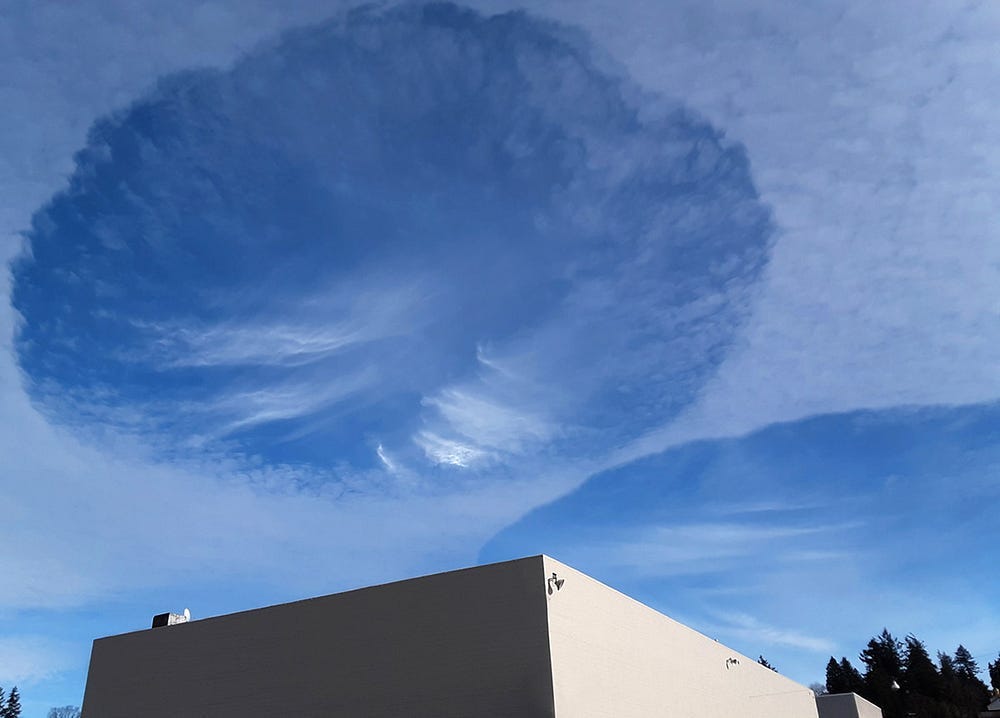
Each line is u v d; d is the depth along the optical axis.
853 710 49.03
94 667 25.17
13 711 81.25
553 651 17.59
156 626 25.73
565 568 19.34
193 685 22.78
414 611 19.80
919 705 90.31
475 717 17.89
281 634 21.80
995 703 91.25
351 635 20.53
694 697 25.55
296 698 20.70
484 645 18.41
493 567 19.06
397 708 19.03
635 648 22.02
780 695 36.78
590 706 18.53
